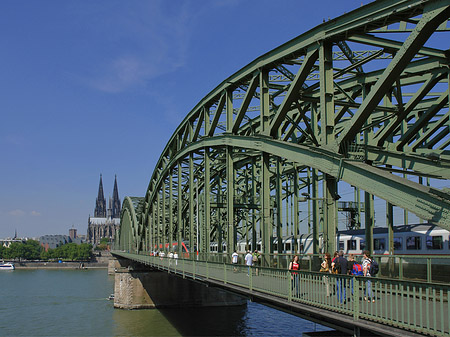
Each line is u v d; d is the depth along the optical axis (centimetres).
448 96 2272
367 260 1780
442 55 2033
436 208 1546
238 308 6512
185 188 6244
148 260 5278
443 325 1095
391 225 2780
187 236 7419
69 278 13375
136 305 6550
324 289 1616
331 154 2103
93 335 4822
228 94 3425
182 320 5531
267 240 2834
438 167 2273
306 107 3088
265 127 2844
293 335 4500
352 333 1509
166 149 5512
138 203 9519
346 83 2894
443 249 2759
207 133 3872
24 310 6656
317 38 2275
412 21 1914
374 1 1966
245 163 4800
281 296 1875
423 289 2009
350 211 5062
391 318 1268
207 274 2841
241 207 3906
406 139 2502
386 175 1786
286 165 5084
